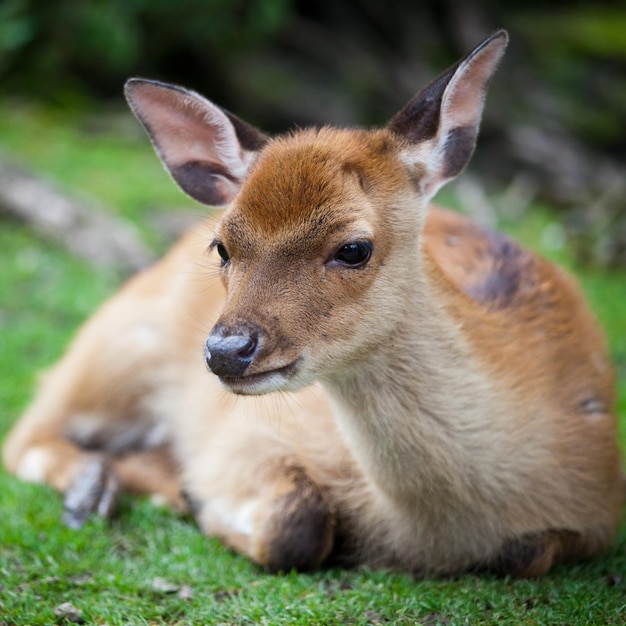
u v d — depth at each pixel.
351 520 8.54
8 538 8.80
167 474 10.51
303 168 7.20
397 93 24.72
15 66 23.00
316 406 8.62
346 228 7.05
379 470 7.85
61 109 22.69
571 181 21.75
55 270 15.88
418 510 7.99
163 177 19.83
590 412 8.65
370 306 7.23
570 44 25.77
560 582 7.94
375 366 7.49
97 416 10.94
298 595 7.79
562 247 17.77
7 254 16.25
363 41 25.70
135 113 8.47
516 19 26.52
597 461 8.45
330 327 7.07
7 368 13.23
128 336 10.73
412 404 7.59
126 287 11.31
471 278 9.19
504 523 8.04
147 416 10.84
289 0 22.97
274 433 8.80
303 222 7.04
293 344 6.93
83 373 10.86
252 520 8.59
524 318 8.79
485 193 21.47
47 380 11.50
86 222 16.69
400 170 7.59
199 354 9.91
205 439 9.77
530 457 7.99
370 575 8.14
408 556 8.34
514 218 19.78
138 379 10.71
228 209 7.38
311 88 24.28
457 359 7.68
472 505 7.89
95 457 10.26
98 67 23.52
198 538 9.20
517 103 24.27
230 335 6.79
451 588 7.79
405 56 25.45
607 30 26.28
